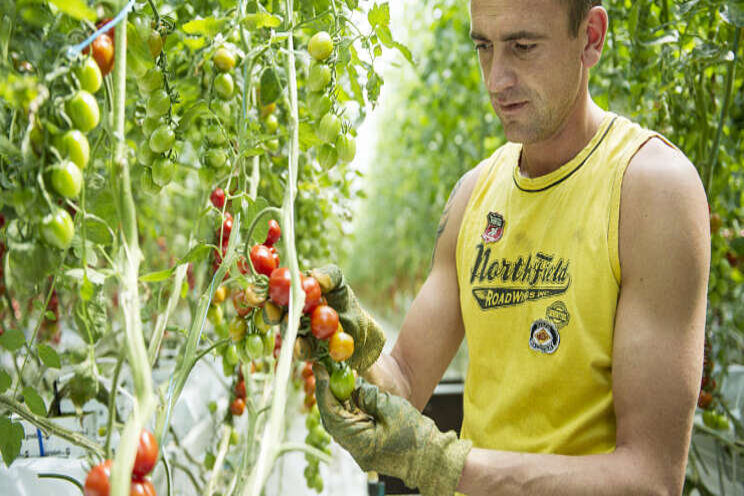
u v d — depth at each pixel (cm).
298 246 174
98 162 109
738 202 184
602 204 99
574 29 96
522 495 87
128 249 62
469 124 370
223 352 105
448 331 128
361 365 98
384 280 795
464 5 346
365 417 87
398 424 86
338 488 253
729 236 186
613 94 158
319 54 82
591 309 99
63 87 60
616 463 87
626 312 94
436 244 134
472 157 368
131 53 70
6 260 84
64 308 130
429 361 127
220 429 184
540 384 104
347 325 90
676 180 93
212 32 87
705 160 158
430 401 199
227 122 98
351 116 114
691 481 163
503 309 111
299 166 160
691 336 90
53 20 63
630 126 104
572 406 101
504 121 102
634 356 90
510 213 114
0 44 58
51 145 57
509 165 121
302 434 316
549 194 108
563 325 101
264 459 60
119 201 62
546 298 104
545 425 104
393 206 682
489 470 88
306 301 78
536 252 107
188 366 80
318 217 177
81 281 67
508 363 110
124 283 60
